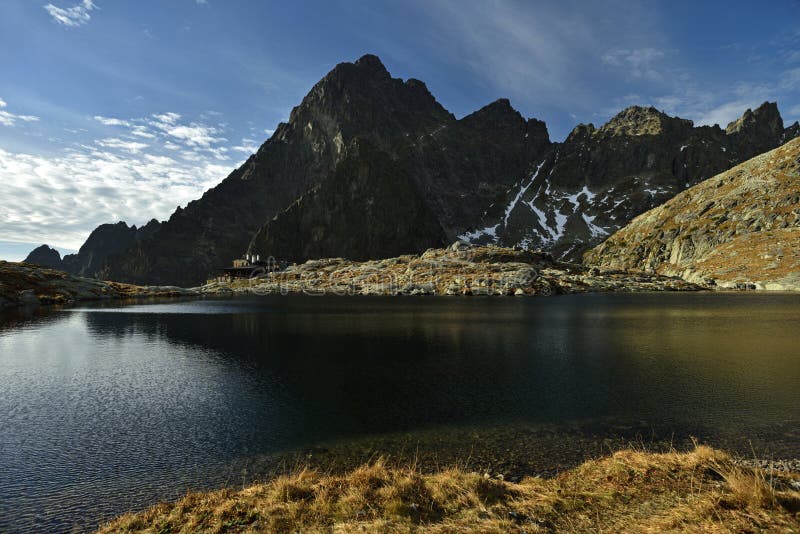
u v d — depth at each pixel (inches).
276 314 3250.5
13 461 683.4
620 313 3132.4
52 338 2085.4
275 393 1067.3
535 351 1611.7
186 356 1577.3
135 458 689.0
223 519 416.2
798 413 852.6
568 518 391.5
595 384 1111.0
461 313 3191.4
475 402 967.0
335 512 414.9
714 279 7539.4
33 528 491.8
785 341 1781.5
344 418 870.4
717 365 1323.8
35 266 5693.9
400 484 462.6
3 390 1124.5
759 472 468.1
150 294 6235.2
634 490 442.6
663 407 908.6
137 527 421.1
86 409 956.6
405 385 1129.4
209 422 859.4
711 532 343.6
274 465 653.9
